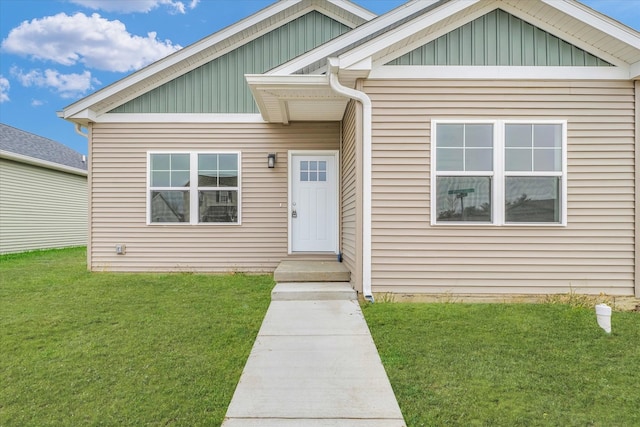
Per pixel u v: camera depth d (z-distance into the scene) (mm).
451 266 4574
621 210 4570
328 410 2217
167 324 3748
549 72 4605
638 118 4578
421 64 4617
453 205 4609
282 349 3090
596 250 4559
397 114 4609
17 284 5656
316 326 3631
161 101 6793
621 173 4586
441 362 2859
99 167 6738
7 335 3443
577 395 2416
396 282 4570
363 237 4590
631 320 3936
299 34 7027
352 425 2074
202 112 6809
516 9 4613
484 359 2922
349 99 5418
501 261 4574
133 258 6754
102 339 3344
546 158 4617
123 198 6750
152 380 2588
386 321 3773
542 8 4480
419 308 4234
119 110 6766
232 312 4164
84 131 7012
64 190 12422
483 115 4617
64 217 12406
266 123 6840
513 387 2502
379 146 4602
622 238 4559
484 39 4637
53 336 3418
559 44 4641
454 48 4629
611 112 4602
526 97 4621
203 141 6797
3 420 2131
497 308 4238
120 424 2096
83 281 5906
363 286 4570
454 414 2188
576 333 3490
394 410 2221
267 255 6809
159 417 2160
